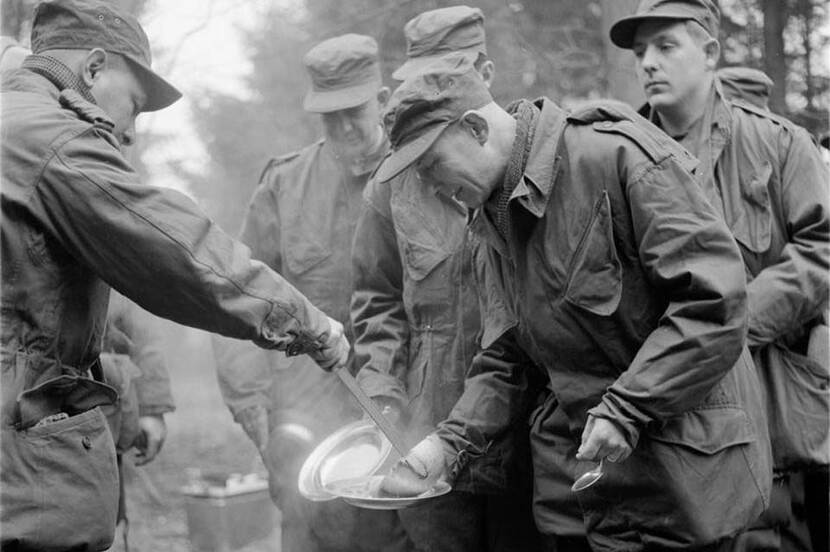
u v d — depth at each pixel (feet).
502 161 9.05
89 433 8.66
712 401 9.02
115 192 8.32
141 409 14.94
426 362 11.28
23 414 8.24
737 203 10.84
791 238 10.94
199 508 16.51
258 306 8.64
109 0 9.95
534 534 10.98
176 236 8.36
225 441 30.96
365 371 11.53
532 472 10.80
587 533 9.48
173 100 9.50
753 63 19.43
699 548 8.96
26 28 19.02
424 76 8.91
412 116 8.89
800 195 10.89
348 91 12.51
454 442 10.11
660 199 8.71
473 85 9.02
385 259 11.83
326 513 12.64
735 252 8.71
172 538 20.95
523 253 9.16
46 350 8.48
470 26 12.34
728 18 19.48
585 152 8.96
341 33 22.13
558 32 20.63
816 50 18.81
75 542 8.46
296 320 8.85
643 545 9.13
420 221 11.27
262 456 13.60
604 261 8.88
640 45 11.23
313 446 13.01
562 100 20.58
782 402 10.73
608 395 8.71
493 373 10.34
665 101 11.00
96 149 8.42
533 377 10.32
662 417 8.63
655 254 8.71
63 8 9.00
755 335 10.46
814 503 11.85
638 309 8.96
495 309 10.03
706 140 10.96
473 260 10.44
